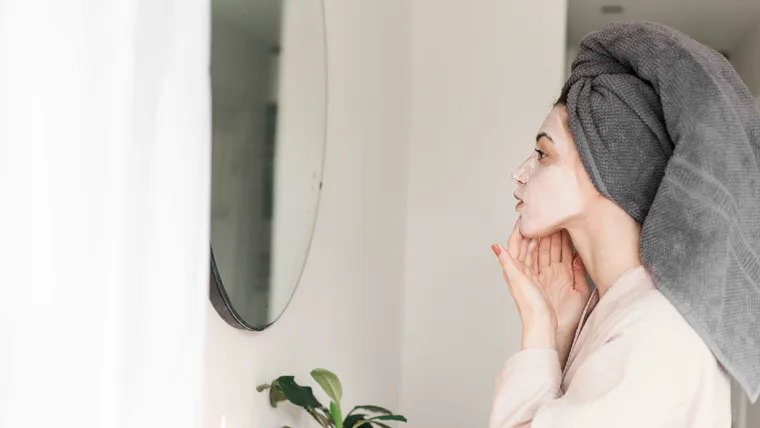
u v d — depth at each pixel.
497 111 2.15
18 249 0.46
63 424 0.47
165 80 0.58
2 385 0.45
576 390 0.92
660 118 0.95
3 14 0.45
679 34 0.97
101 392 0.50
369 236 1.84
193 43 0.60
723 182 0.89
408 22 2.15
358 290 1.77
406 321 2.19
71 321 0.48
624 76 0.97
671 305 0.90
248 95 1.13
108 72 0.50
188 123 0.60
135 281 0.55
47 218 0.47
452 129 2.17
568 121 1.02
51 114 0.47
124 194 0.51
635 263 0.98
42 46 0.46
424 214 2.18
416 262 2.18
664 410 0.88
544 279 1.17
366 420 1.31
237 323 1.12
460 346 2.15
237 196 1.10
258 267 1.18
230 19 1.07
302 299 1.44
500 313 2.13
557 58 2.13
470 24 2.17
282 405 1.35
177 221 0.59
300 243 1.34
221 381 1.11
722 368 0.93
